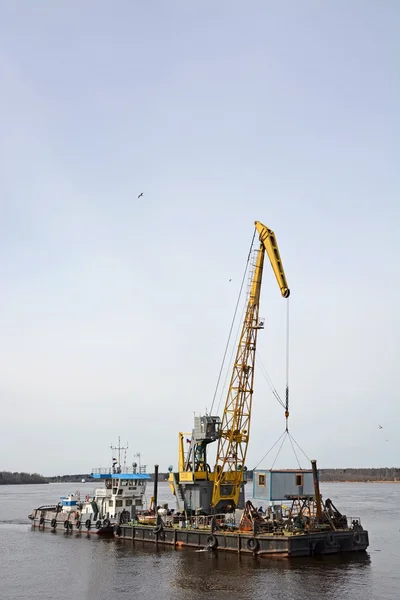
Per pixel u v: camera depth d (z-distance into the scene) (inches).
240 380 3587.6
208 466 3641.7
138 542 3403.1
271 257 3457.2
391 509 6747.1
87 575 2642.7
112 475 3841.0
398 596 2196.1
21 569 2817.4
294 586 2329.0
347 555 2849.4
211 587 2340.1
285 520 2962.6
